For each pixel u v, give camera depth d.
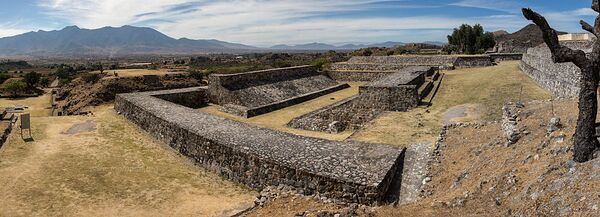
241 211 10.43
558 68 20.62
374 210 9.11
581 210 6.28
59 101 37.38
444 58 42.94
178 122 16.33
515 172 8.88
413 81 25.70
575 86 17.30
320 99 29.02
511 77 28.39
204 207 11.03
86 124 19.12
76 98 34.50
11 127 18.00
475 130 14.65
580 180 7.01
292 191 11.04
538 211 6.89
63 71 73.12
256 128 15.78
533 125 11.50
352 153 12.59
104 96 32.78
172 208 10.95
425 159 13.09
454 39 68.00
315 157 12.11
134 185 12.38
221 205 11.16
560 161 8.12
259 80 30.98
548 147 9.27
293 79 34.41
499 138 12.20
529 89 23.50
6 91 43.66
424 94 25.45
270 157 12.02
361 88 23.39
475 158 11.70
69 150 15.09
